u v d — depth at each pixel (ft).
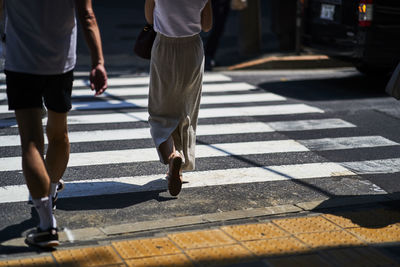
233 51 61.00
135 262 16.56
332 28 44.16
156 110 21.33
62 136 19.07
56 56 17.22
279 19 59.00
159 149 21.08
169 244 17.81
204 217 20.33
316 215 20.77
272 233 18.89
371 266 16.65
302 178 25.14
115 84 44.86
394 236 18.98
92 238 18.52
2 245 17.84
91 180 24.27
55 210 20.94
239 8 52.85
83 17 16.83
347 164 27.17
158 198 22.43
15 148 28.43
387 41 41.42
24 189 23.08
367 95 42.16
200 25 20.38
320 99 40.75
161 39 20.25
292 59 53.62
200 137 30.99
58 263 16.46
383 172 26.17
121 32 69.26
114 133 31.55
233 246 17.75
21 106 17.04
